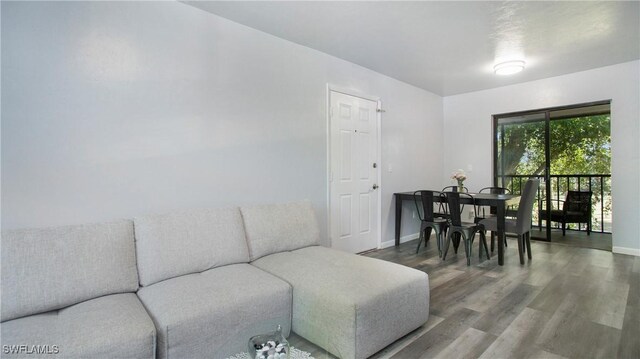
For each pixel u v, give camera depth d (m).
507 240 4.80
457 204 3.58
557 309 2.36
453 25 2.83
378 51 3.44
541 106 4.56
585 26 2.85
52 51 1.88
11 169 1.77
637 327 2.07
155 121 2.28
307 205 2.91
